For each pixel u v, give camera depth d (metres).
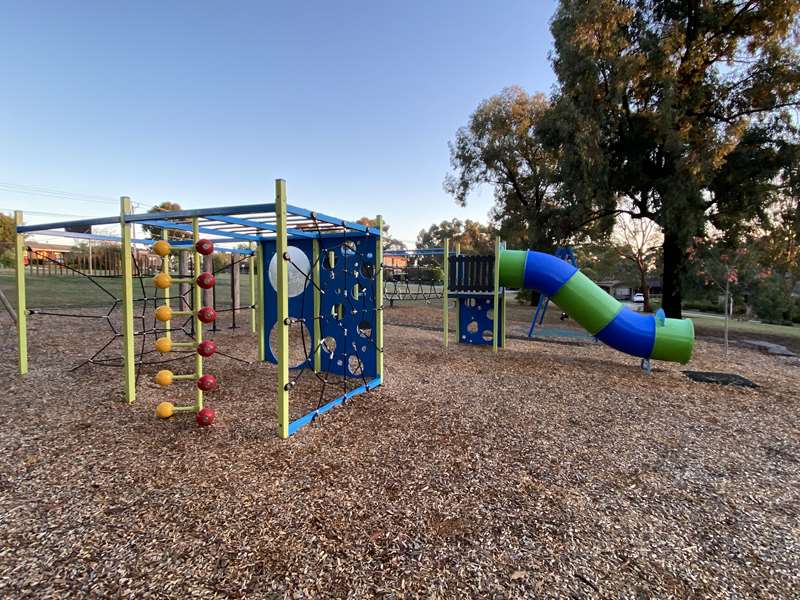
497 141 17.48
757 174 10.62
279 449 2.95
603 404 4.27
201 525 2.05
